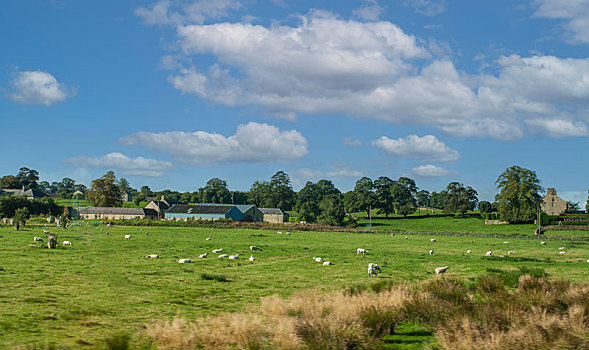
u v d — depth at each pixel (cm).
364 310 1421
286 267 3112
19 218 6925
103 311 1590
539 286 1992
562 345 1169
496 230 11281
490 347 1158
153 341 1207
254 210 13950
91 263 2864
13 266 2556
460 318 1377
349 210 15488
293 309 1458
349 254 4172
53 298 1767
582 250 5394
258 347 1094
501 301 1655
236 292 2080
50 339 1234
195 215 12594
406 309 1507
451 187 15888
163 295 1936
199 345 1130
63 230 6200
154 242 4900
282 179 19750
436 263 3547
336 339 1162
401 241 6619
